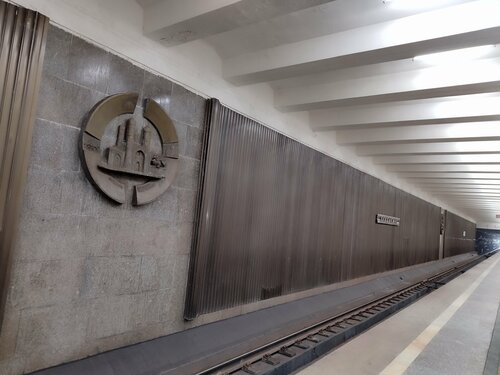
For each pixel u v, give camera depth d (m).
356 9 3.82
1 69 2.96
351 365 4.43
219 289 5.26
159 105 4.24
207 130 4.92
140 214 4.20
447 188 15.23
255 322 5.88
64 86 3.44
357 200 9.62
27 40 3.11
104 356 3.83
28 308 3.26
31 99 3.14
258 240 6.01
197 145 4.89
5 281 3.03
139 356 4.08
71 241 3.56
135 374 3.90
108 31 3.78
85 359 3.68
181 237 4.72
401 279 12.84
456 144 8.45
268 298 6.36
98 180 3.65
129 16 3.98
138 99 4.09
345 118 7.05
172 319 4.64
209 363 4.53
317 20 4.10
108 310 3.91
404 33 3.87
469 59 4.71
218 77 5.19
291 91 6.20
